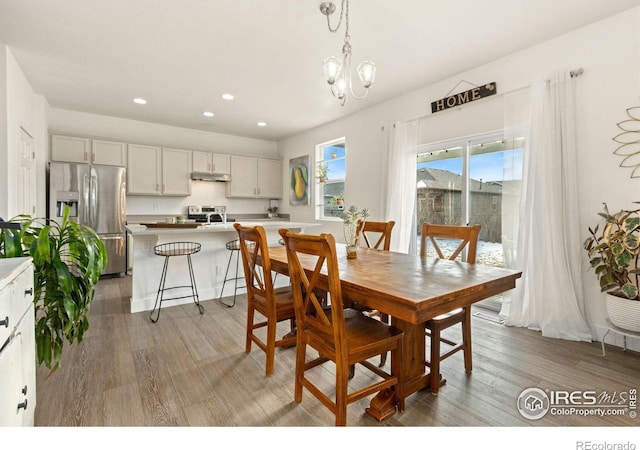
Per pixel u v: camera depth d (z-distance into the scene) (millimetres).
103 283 4309
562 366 2115
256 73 3371
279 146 6719
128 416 1586
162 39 2701
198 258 3627
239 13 2338
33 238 1759
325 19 2408
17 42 2742
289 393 1807
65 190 4211
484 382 1930
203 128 5691
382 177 4207
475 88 3201
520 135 2871
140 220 5312
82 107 4523
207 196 5973
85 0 2197
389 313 1312
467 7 2264
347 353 1433
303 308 1689
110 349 2344
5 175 2773
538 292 2715
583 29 2537
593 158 2516
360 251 2553
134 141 5188
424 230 2436
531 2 2219
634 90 2318
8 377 1028
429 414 1628
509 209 3002
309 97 4098
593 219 2523
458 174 3523
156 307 3338
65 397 1730
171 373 2010
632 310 2141
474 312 3217
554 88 2641
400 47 2824
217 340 2527
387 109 4207
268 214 6543
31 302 1359
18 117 3158
